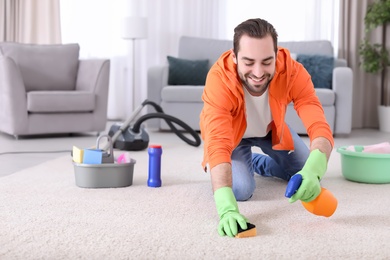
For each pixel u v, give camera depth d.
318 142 1.86
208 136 1.88
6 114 4.64
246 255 1.59
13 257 1.57
